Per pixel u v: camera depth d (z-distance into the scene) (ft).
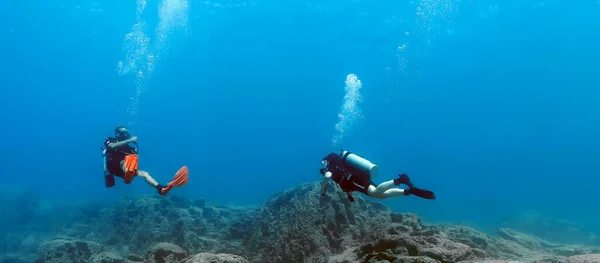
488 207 84.74
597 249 35.55
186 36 193.77
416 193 16.06
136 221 40.22
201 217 42.70
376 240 23.41
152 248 27.40
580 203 101.96
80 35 199.31
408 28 175.22
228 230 37.19
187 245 33.94
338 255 25.89
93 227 44.34
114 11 166.61
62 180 153.38
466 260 20.40
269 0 154.92
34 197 74.13
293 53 216.54
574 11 159.43
